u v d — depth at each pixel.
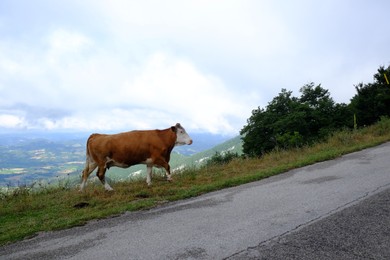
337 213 5.54
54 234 5.94
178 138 10.65
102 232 5.73
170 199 7.94
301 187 7.77
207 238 4.92
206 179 10.77
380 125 18.80
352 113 23.36
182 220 6.00
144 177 12.15
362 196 6.39
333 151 12.88
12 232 6.36
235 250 4.39
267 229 5.08
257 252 4.28
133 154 10.04
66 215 7.45
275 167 11.12
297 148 15.77
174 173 12.33
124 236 5.39
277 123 23.11
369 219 5.15
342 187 7.31
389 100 22.48
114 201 8.41
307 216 5.54
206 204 7.07
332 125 22.45
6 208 8.79
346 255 4.06
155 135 10.38
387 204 5.78
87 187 11.04
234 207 6.58
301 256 4.09
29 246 5.41
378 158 10.80
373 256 3.99
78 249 4.99
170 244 4.81
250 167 12.41
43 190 11.39
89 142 10.12
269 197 7.12
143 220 6.25
